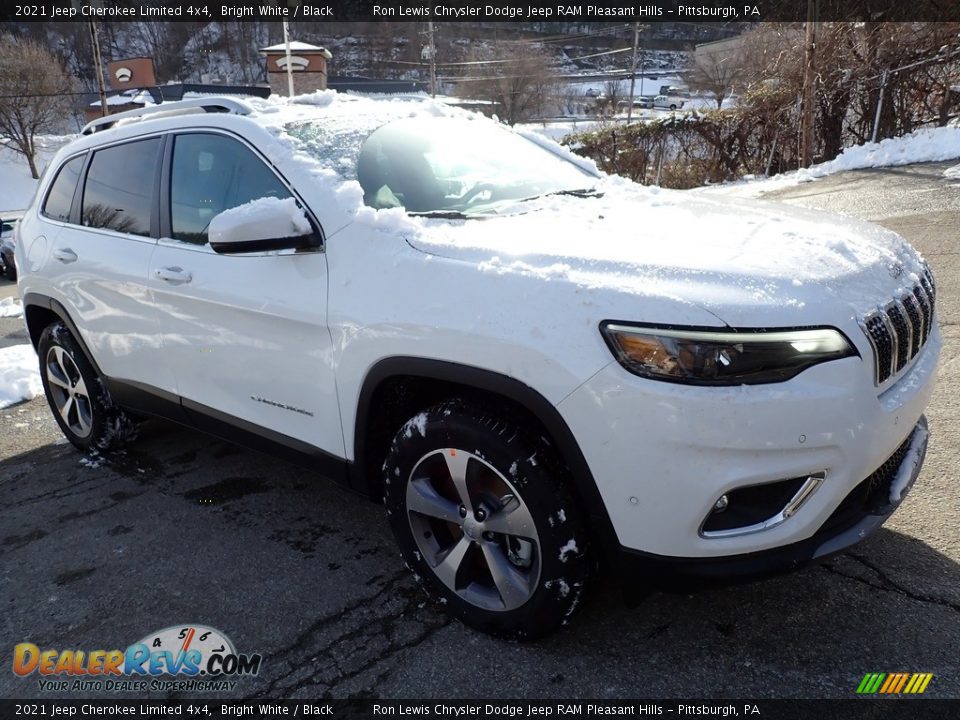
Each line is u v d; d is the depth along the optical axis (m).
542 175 3.28
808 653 2.21
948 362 4.30
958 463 3.20
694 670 2.18
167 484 3.71
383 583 2.73
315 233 2.53
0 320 8.92
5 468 4.09
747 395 1.81
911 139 13.40
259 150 2.82
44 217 4.07
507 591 2.24
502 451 2.10
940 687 2.04
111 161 3.60
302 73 34.03
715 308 1.86
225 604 2.66
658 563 1.96
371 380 2.36
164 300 3.11
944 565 2.55
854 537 2.02
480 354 2.06
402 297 2.26
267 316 2.65
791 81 17.52
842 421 1.88
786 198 10.91
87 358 3.89
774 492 1.93
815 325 1.88
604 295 1.95
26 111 57.91
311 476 3.73
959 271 5.98
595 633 2.36
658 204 2.87
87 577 2.90
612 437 1.90
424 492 2.38
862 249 2.33
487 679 2.20
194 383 3.14
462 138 3.31
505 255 2.19
